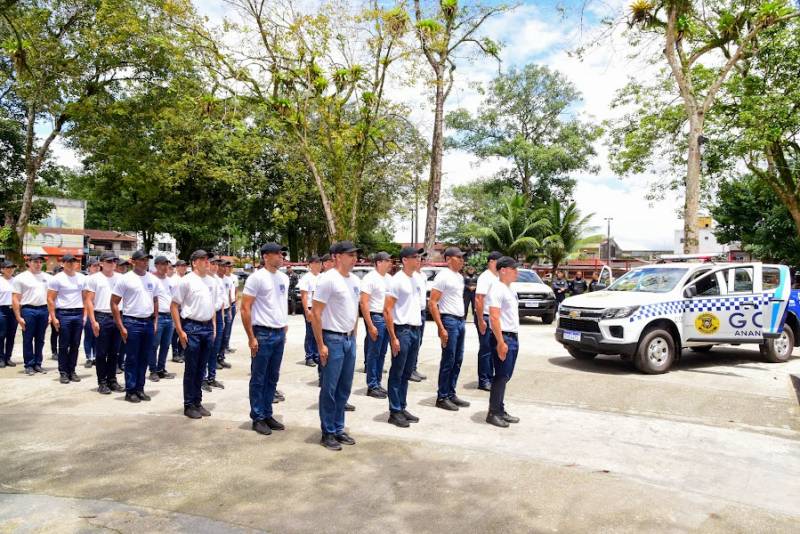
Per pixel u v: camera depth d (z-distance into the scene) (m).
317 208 29.05
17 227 20.44
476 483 4.09
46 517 3.42
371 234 34.94
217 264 8.09
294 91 19.64
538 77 35.06
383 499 3.79
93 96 20.78
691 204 14.88
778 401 6.84
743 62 18.19
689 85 15.07
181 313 5.79
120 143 21.14
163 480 4.05
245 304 5.17
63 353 7.52
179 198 27.25
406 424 5.56
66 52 19.28
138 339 6.39
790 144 19.25
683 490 4.04
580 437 5.32
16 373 8.20
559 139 36.31
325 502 3.72
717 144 18.25
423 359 9.67
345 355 4.93
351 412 6.15
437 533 3.31
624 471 4.42
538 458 4.67
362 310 6.13
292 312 18.55
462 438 5.19
